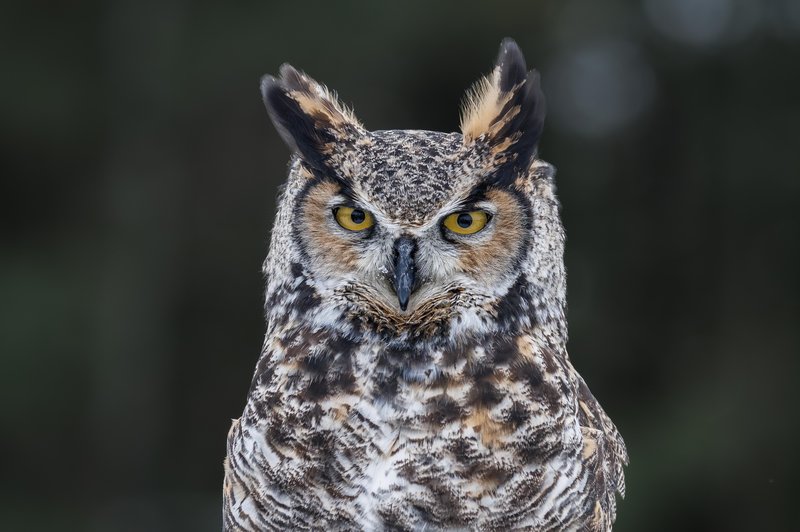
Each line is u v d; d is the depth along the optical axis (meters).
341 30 26.95
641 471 23.89
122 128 28.00
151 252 28.44
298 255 8.66
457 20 26.97
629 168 30.00
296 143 8.66
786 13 28.91
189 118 28.69
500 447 8.08
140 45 27.61
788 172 27.75
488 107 8.66
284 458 8.16
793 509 23.61
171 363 28.95
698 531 23.69
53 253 27.44
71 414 26.67
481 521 8.05
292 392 8.27
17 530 26.22
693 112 29.64
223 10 27.47
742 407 24.53
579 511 8.24
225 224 29.95
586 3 29.47
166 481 28.33
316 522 8.12
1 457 26.62
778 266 27.45
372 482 8.07
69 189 28.20
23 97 26.77
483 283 8.55
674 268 28.77
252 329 30.08
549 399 8.27
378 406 8.18
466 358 8.36
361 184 8.45
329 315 8.55
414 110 28.36
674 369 27.31
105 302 27.06
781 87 28.58
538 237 8.66
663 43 30.25
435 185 8.41
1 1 27.05
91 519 26.81
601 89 30.97
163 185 28.61
